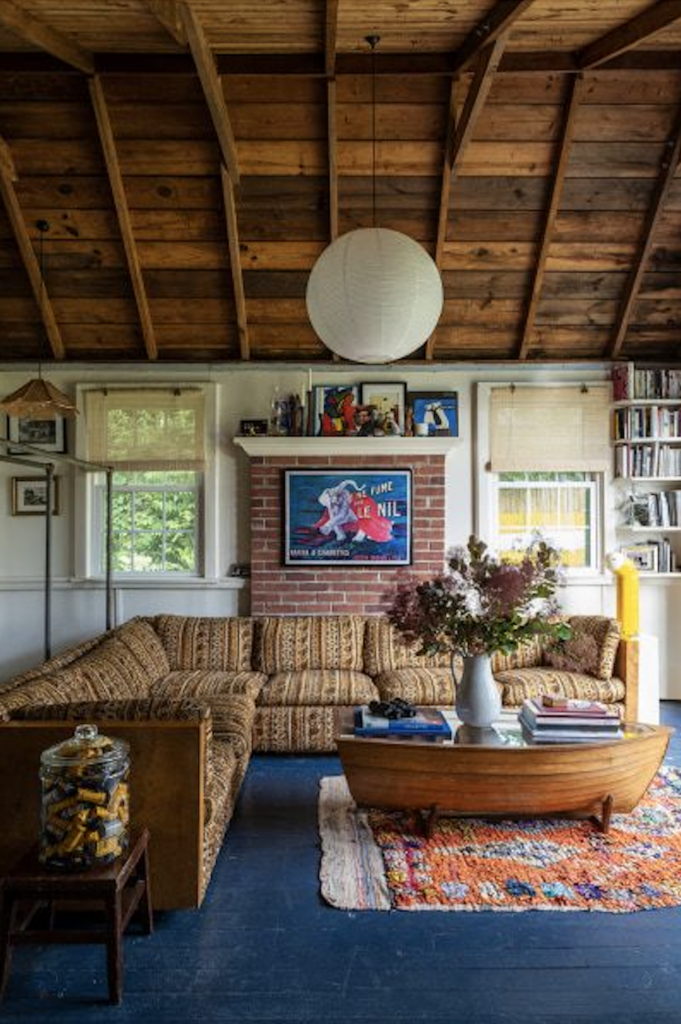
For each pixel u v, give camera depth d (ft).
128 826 7.89
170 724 8.18
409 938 7.86
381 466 17.48
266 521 17.46
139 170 14.58
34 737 8.06
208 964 7.40
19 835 8.01
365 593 17.38
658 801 11.46
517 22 11.84
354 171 14.73
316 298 9.86
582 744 9.68
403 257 9.53
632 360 18.21
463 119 12.84
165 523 18.28
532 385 18.03
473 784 9.75
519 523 18.26
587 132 14.24
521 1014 6.67
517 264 16.25
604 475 18.11
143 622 15.64
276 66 12.61
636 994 6.96
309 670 15.24
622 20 11.75
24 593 17.97
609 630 14.71
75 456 17.92
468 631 10.37
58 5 11.02
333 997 6.89
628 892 8.72
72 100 13.61
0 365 18.02
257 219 15.39
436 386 18.20
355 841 10.12
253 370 18.08
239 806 11.48
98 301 16.79
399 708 10.93
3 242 15.67
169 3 9.68
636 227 15.74
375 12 11.55
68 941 6.78
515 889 8.79
